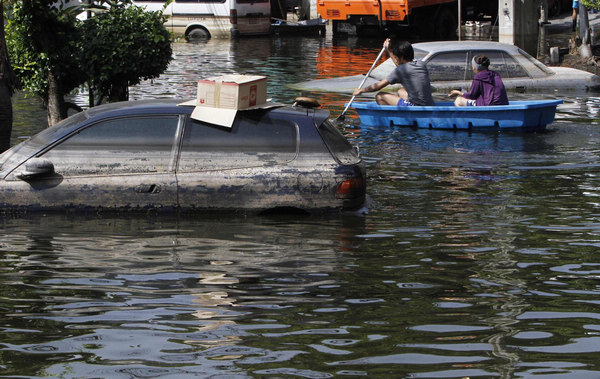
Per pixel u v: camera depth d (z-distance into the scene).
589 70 27.67
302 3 47.44
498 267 8.28
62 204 9.77
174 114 9.96
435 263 8.39
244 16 41.62
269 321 6.82
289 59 30.77
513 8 31.23
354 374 5.82
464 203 10.92
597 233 9.51
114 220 9.74
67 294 7.41
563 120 17.70
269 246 8.88
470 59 20.72
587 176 12.57
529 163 13.51
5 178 9.77
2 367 5.92
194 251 8.66
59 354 6.15
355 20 40.78
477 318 6.91
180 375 5.79
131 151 9.86
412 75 17.19
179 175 9.80
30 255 8.46
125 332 6.57
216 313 6.98
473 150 14.60
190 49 35.16
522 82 21.06
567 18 46.56
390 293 7.50
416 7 39.06
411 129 16.88
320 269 8.16
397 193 11.44
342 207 9.98
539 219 10.12
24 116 17.89
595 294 7.50
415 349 6.26
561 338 6.48
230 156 9.88
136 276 7.89
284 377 5.77
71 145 9.87
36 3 14.65
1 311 7.00
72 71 15.57
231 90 9.85
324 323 6.78
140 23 15.23
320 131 10.06
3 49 12.78
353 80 22.75
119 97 15.95
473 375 5.81
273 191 9.84
